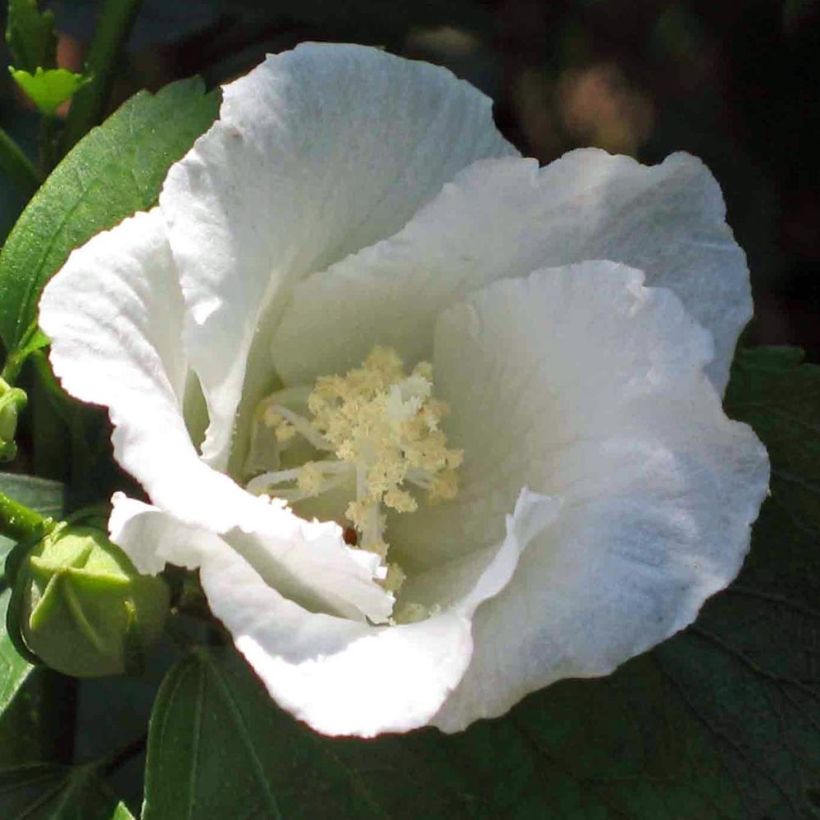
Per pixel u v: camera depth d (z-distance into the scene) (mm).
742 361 320
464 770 298
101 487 337
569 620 278
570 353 293
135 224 283
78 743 367
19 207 387
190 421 293
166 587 288
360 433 299
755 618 315
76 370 270
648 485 284
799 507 317
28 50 328
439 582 302
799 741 310
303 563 276
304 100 292
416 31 390
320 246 301
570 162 293
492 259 301
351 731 263
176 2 399
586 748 304
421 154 302
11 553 292
